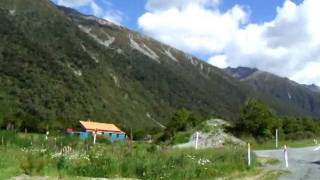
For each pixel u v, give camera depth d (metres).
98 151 24.41
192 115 56.16
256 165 25.48
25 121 76.56
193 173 20.81
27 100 137.62
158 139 54.50
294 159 30.31
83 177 19.44
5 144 27.75
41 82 153.75
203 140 43.25
